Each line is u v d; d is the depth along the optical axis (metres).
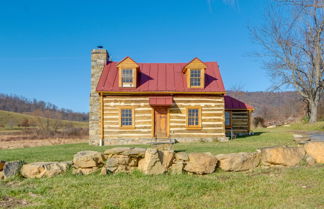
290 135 18.64
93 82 18.91
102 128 17.06
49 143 23.30
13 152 11.55
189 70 17.69
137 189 6.47
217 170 8.27
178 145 13.53
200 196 6.11
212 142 16.03
